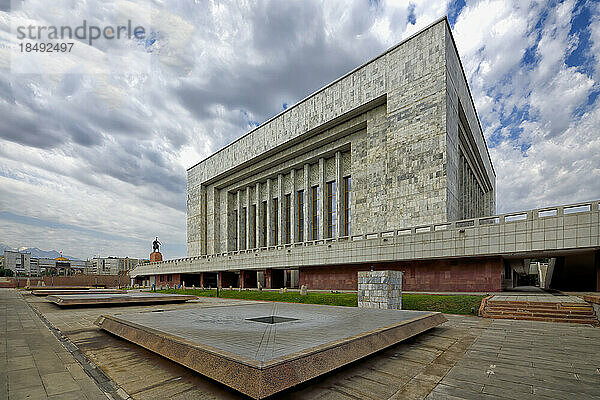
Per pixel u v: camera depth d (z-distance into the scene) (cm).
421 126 3111
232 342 661
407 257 2611
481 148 5000
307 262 3416
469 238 2311
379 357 791
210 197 6581
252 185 5816
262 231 5481
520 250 2098
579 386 606
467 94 3934
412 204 3106
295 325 906
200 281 5678
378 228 3466
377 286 1675
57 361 762
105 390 580
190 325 910
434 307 1786
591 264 2658
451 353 838
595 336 1067
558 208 1989
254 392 461
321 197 4412
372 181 3606
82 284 7344
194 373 660
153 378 635
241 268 4350
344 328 841
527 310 1509
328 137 4162
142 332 844
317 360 576
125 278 7962
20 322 1394
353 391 574
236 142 5631
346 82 3847
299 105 4438
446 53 3027
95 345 923
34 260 14725
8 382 621
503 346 918
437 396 556
